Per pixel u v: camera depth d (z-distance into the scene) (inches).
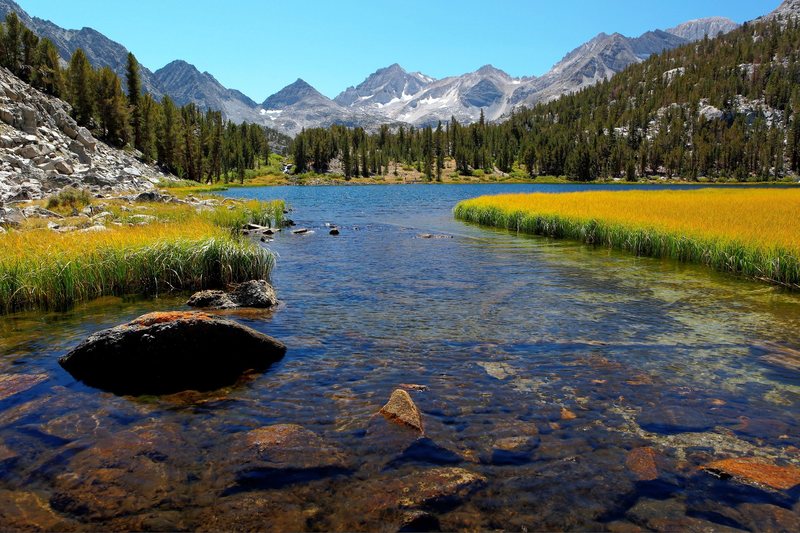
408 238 1112.8
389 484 189.9
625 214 1155.9
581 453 215.2
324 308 494.9
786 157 7431.1
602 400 273.9
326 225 1424.7
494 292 576.1
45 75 3779.5
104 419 245.3
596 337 399.5
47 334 394.3
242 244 665.0
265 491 185.2
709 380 306.0
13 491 183.2
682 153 7682.1
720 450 218.7
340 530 163.6
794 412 259.9
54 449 214.4
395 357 347.3
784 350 367.9
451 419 247.6
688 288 603.2
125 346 305.7
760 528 165.8
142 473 196.2
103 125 3661.4
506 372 318.0
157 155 4057.6
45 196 1347.2
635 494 185.3
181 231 709.9
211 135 5275.6
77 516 169.0
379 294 562.9
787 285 609.9
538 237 1135.6
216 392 282.0
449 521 168.9
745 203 1477.6
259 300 496.7
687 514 173.5
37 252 534.3
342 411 256.2
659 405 267.4
